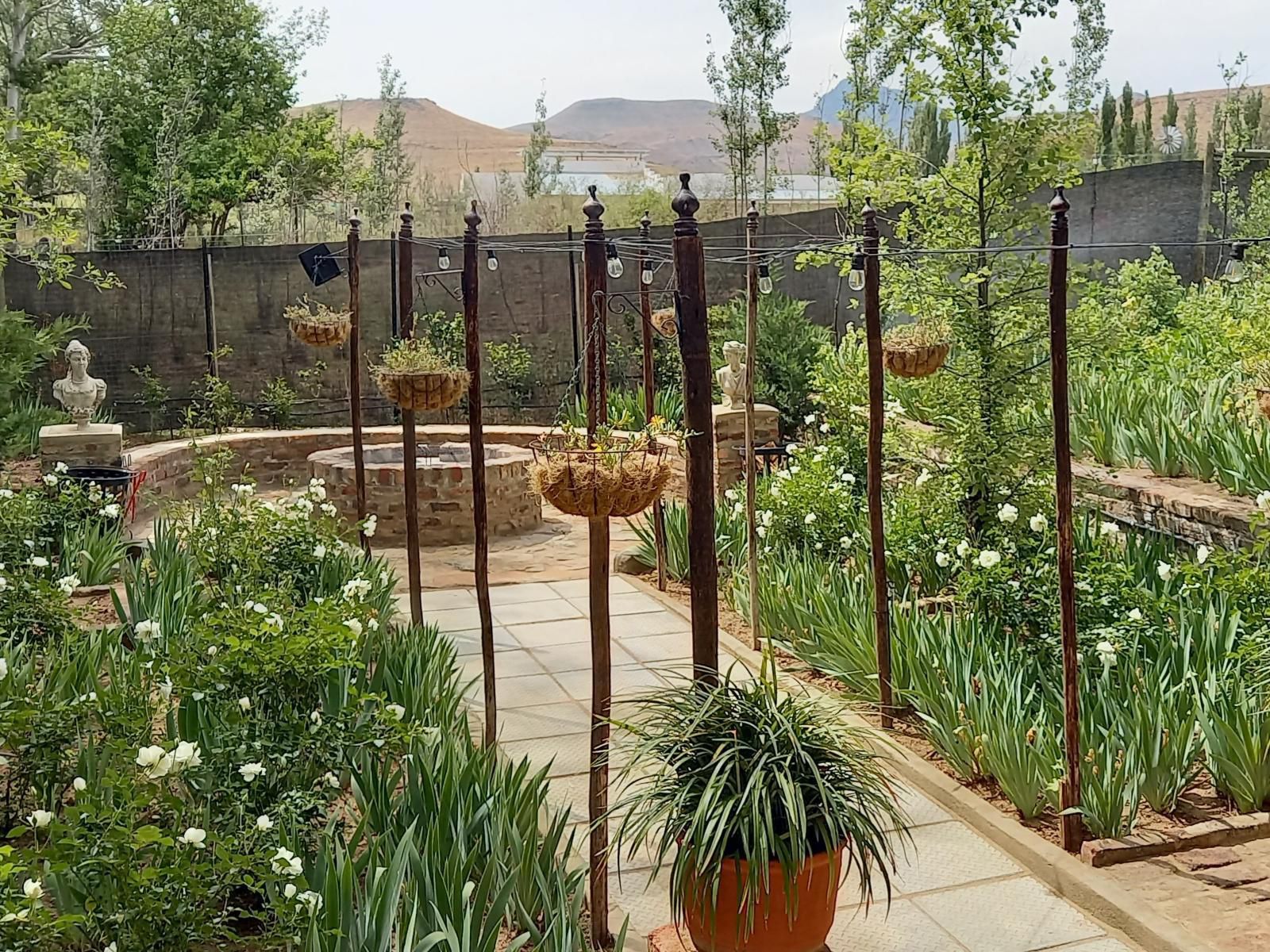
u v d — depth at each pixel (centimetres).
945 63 663
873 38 701
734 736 343
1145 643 528
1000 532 645
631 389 1423
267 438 1229
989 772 480
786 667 649
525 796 389
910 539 695
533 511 1089
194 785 373
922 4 660
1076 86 2109
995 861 439
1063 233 422
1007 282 673
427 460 1094
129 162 2291
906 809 481
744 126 1748
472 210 512
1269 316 826
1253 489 708
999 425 664
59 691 441
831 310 1432
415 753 396
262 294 1427
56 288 1373
